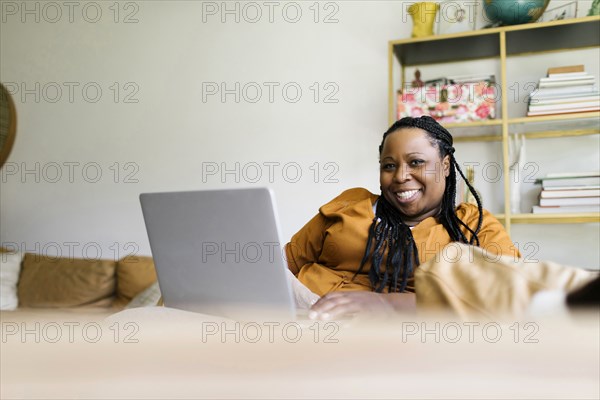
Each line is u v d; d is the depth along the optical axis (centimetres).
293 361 31
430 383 30
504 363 30
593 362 30
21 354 31
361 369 31
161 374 31
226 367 31
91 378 30
